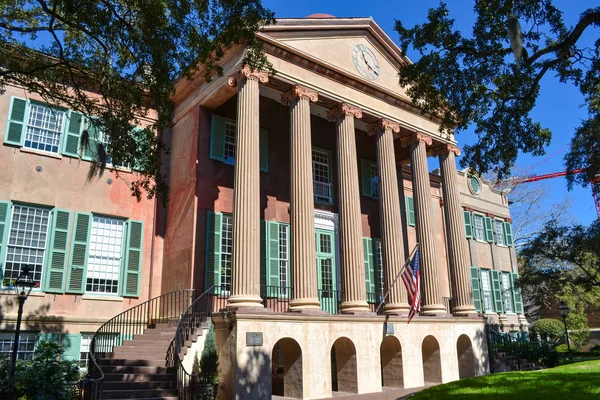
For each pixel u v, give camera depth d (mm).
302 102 17250
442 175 22406
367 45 20406
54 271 16422
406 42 14461
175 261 17719
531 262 31594
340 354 16344
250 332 13484
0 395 10531
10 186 16297
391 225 18906
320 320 15109
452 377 18656
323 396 14594
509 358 20969
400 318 17391
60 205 17125
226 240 18031
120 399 11266
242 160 15250
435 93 15055
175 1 11789
